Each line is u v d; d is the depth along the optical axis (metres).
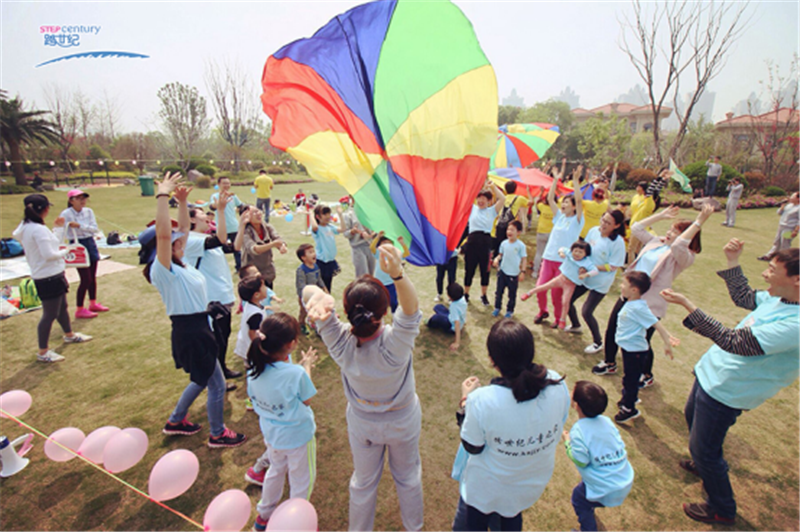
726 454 3.31
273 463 2.54
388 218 2.57
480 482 1.97
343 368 2.08
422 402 3.92
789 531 2.62
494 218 6.02
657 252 4.02
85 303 6.30
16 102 25.14
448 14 2.55
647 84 20.38
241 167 35.56
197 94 33.16
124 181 27.00
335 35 2.73
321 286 5.36
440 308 5.50
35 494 2.92
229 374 4.32
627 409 3.59
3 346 4.96
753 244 10.34
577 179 5.14
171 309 3.00
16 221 12.98
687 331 5.52
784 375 2.28
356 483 2.38
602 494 2.33
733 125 28.69
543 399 1.84
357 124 2.73
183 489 2.62
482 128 2.70
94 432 2.95
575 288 5.06
